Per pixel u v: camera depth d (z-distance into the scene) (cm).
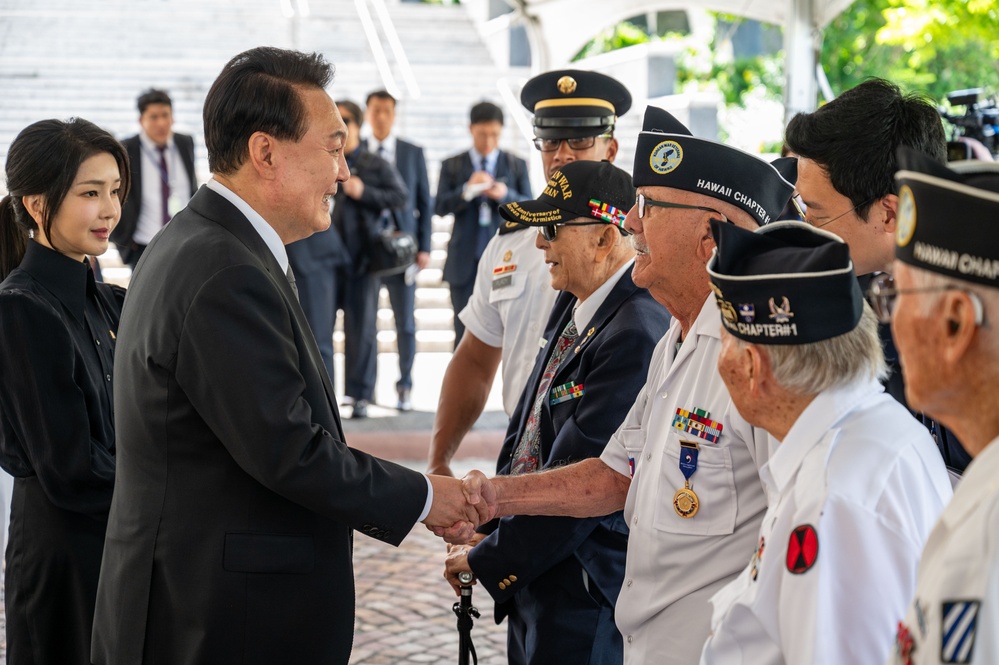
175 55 1595
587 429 266
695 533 208
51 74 1474
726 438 205
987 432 129
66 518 279
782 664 163
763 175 222
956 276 126
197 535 222
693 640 207
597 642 274
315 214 239
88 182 287
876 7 1720
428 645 455
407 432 808
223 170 235
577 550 273
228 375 215
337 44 1648
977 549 118
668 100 1270
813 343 165
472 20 1744
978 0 1255
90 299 302
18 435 277
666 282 224
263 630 222
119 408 235
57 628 282
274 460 216
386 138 888
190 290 220
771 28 2055
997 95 511
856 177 221
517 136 1432
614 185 284
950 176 130
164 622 224
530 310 350
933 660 119
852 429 163
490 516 247
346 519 226
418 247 889
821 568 153
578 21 1283
